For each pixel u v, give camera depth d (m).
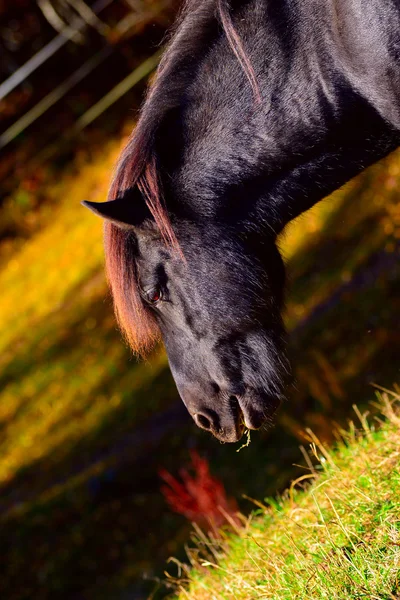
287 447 12.91
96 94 27.89
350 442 7.20
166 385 16.25
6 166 27.59
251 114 5.59
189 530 12.54
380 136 5.70
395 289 14.23
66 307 20.62
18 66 29.47
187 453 14.31
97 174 25.02
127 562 13.19
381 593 4.30
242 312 5.71
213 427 5.95
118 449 15.48
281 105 5.56
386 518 4.87
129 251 5.59
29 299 22.17
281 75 5.55
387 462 5.87
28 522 15.10
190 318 5.73
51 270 22.47
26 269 23.53
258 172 5.65
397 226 15.38
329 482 6.16
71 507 14.89
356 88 5.47
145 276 5.64
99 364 18.06
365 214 16.33
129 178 5.50
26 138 28.19
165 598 7.38
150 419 15.72
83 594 13.12
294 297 15.78
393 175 16.39
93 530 14.21
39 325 20.66
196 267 5.64
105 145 26.08
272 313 5.92
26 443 17.42
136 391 16.64
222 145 5.62
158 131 5.62
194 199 5.61
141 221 5.43
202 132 5.62
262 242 5.78
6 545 14.98
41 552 14.45
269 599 5.03
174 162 5.62
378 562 4.54
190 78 5.65
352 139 5.67
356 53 5.30
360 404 12.51
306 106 5.54
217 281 5.66
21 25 29.91
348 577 4.56
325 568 4.84
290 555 5.44
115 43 28.17
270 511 6.71
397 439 6.11
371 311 14.23
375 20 5.16
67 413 17.39
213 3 5.61
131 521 13.91
